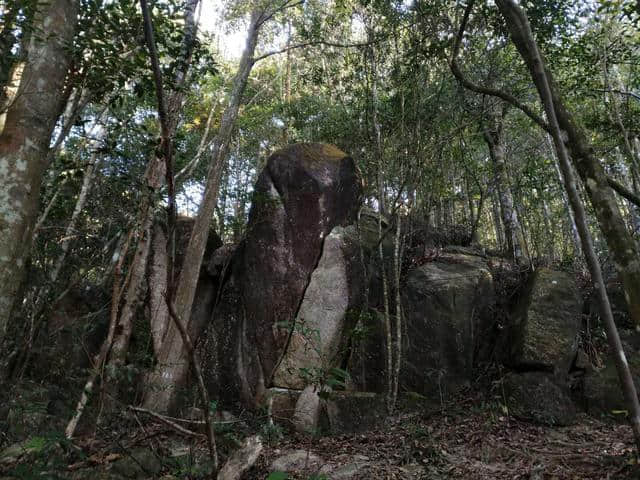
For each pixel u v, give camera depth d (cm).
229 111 906
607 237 335
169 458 452
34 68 364
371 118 1001
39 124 355
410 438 614
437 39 827
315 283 843
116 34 488
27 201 342
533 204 1268
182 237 974
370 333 826
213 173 873
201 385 268
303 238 887
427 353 823
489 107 947
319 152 965
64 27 386
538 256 1145
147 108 892
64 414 563
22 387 600
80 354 769
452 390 799
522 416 710
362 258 877
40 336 753
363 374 809
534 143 1370
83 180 757
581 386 784
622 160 1261
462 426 690
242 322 900
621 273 325
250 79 1515
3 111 361
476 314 862
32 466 340
